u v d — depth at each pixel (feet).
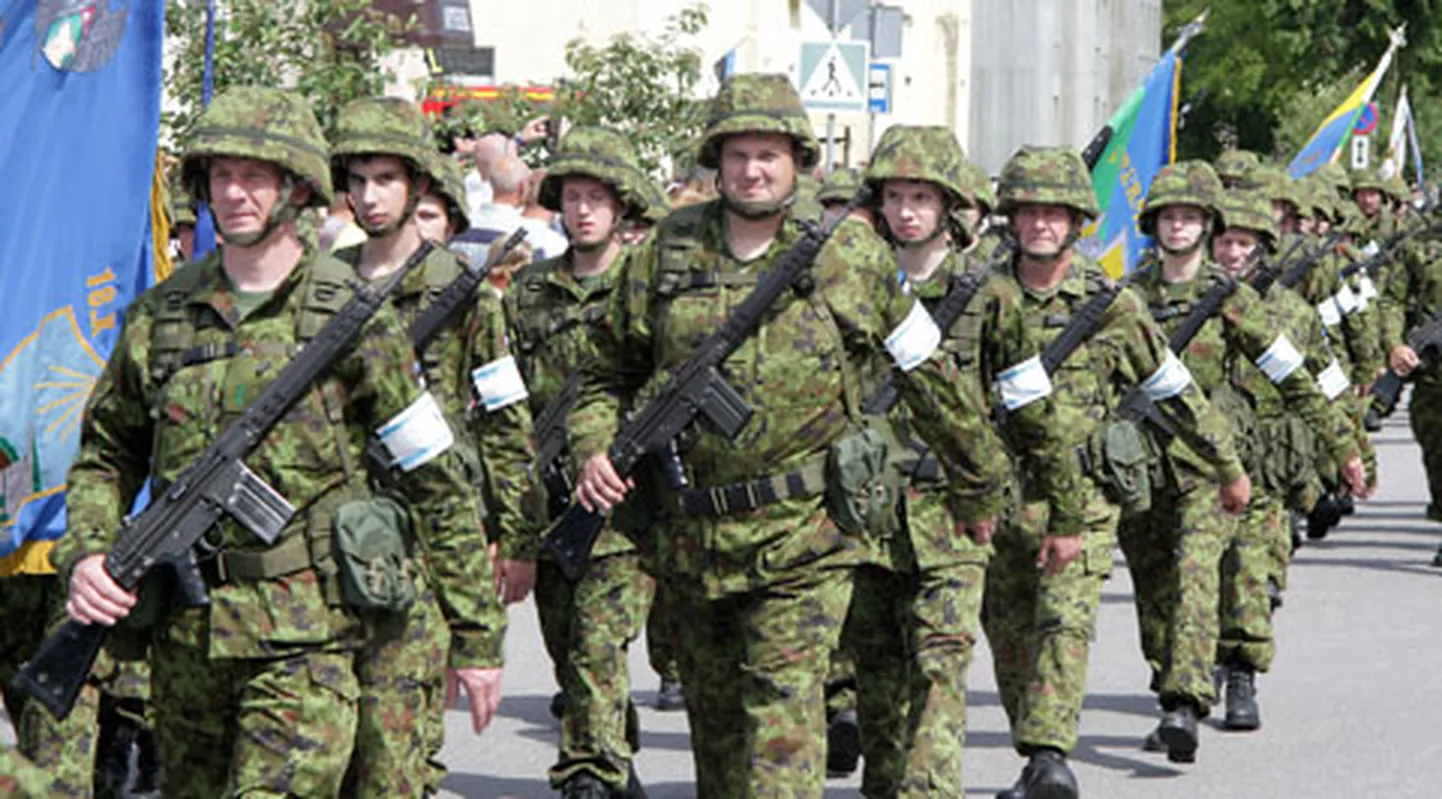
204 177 30.27
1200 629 49.47
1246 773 50.42
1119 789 48.80
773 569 34.09
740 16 157.58
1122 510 45.83
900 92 207.21
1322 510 91.09
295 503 29.99
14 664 41.57
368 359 30.25
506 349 40.60
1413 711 57.41
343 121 40.29
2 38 40.32
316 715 29.96
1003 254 44.65
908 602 39.83
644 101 92.79
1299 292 79.66
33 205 40.16
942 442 36.47
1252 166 60.70
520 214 58.29
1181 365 46.24
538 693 58.13
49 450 40.06
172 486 29.73
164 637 30.17
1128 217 77.92
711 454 34.24
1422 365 83.76
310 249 31.07
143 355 30.32
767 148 34.01
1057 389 44.78
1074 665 43.78
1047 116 288.10
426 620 33.96
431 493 30.96
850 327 34.42
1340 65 234.58
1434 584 80.53
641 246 35.12
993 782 48.91
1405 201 108.27
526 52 140.56
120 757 44.27
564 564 36.11
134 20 40.50
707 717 35.50
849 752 48.29
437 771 40.83
